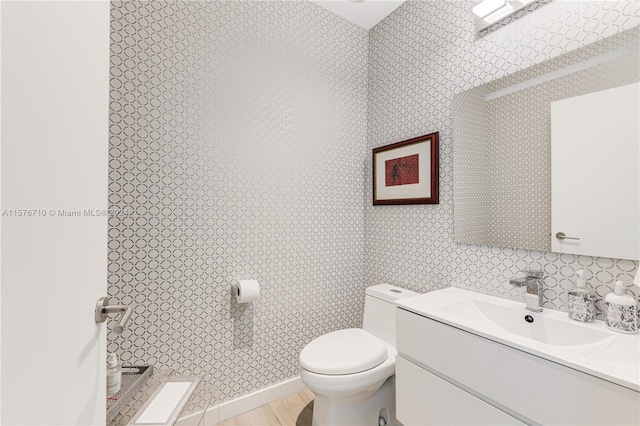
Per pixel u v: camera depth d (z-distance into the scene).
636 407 0.66
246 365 1.67
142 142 1.38
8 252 0.41
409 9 1.84
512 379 0.89
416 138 1.76
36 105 0.46
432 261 1.69
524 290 1.28
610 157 1.03
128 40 1.34
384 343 1.55
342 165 2.06
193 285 1.51
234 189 1.63
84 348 0.60
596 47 1.07
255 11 1.70
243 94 1.66
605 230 1.04
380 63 2.07
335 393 1.25
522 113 1.28
